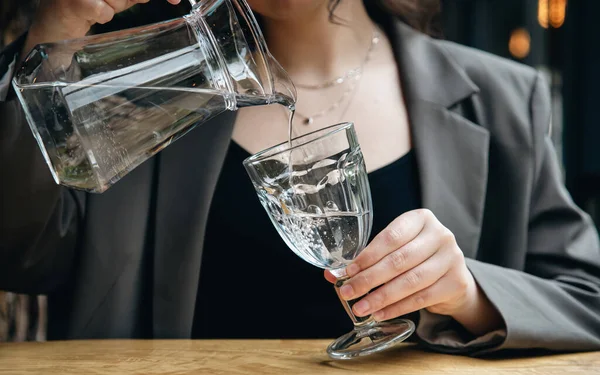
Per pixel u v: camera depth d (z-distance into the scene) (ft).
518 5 12.96
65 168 2.99
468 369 3.10
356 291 3.20
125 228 4.88
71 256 4.94
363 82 5.24
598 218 13.56
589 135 13.48
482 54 5.58
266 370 3.05
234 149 5.02
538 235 5.12
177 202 4.86
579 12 13.25
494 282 3.64
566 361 3.31
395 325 3.39
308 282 4.88
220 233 4.95
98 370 3.11
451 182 4.94
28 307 5.52
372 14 5.54
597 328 3.80
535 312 3.56
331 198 3.03
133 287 4.88
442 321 3.64
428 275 3.27
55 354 3.54
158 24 3.03
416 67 5.20
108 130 2.96
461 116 5.21
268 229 4.90
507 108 5.26
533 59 13.15
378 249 3.21
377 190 4.91
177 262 4.78
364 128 5.08
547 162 5.27
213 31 2.97
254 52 3.05
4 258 4.47
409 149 5.06
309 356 3.36
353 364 3.18
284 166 3.00
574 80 13.39
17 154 3.88
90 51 2.93
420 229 3.32
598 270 4.81
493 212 5.15
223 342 3.82
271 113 5.13
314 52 5.19
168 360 3.32
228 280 4.97
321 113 5.11
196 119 3.12
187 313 4.75
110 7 3.42
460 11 12.85
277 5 4.48
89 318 4.83
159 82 2.96
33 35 3.55
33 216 4.16
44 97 2.88
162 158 4.95
